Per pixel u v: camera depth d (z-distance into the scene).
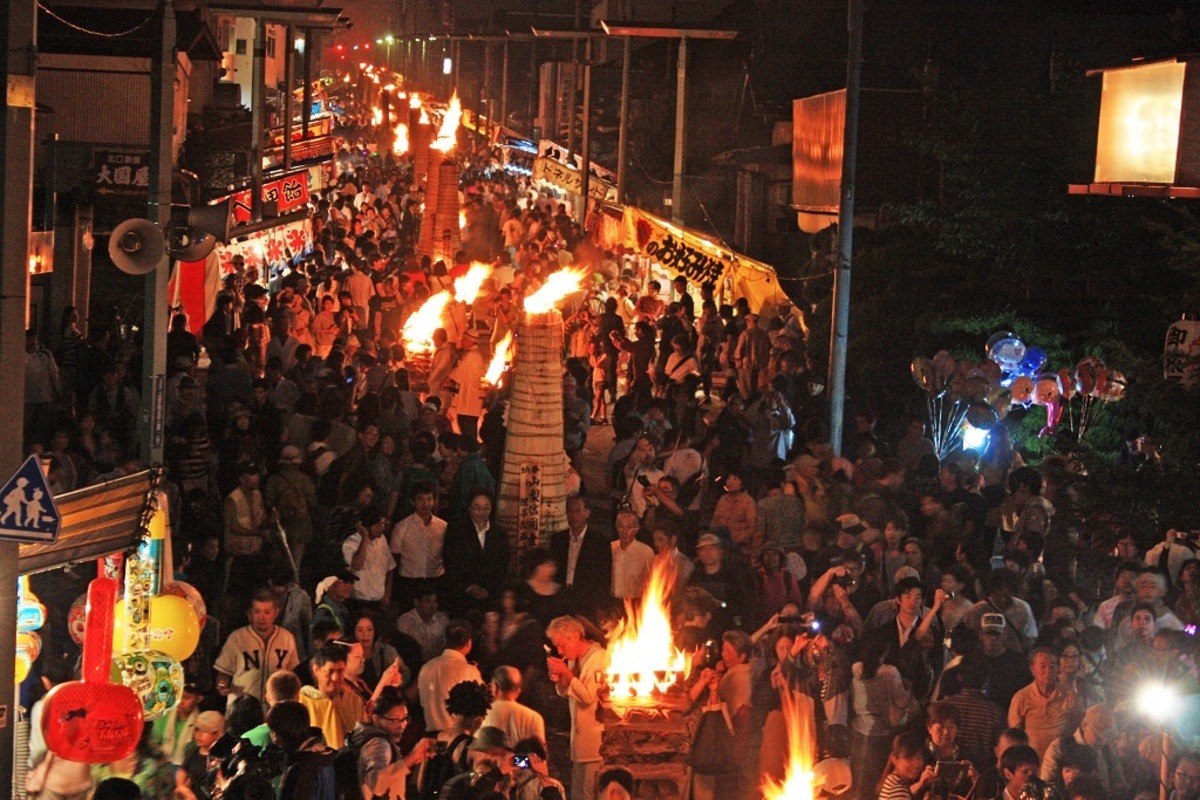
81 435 16.97
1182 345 15.81
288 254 34.38
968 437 20.88
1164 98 13.07
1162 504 15.20
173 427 17.12
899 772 10.65
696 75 52.03
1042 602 14.68
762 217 41.56
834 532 16.06
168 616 10.12
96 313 27.38
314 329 26.25
